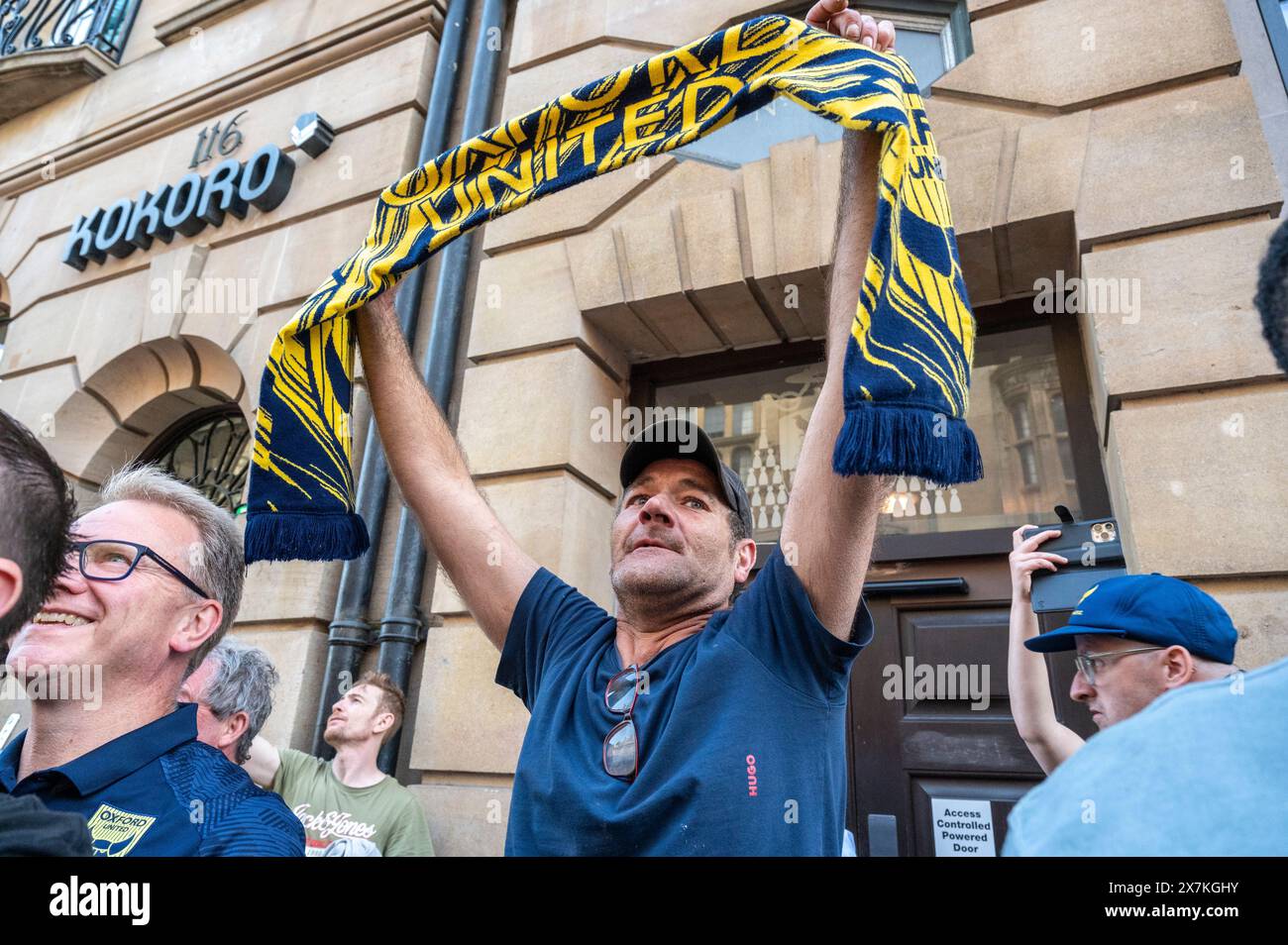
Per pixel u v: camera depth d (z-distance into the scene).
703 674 1.33
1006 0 3.32
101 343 5.16
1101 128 2.94
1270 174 2.64
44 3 6.86
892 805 2.84
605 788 1.29
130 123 5.86
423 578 3.63
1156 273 2.68
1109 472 2.88
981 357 3.36
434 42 5.01
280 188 4.82
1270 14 2.96
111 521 1.45
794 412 3.70
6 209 6.34
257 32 5.65
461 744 3.11
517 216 3.97
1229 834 0.50
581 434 3.49
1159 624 1.51
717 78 1.49
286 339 1.65
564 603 1.73
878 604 3.10
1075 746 1.98
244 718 2.17
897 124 1.17
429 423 1.84
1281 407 2.40
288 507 1.54
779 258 3.29
